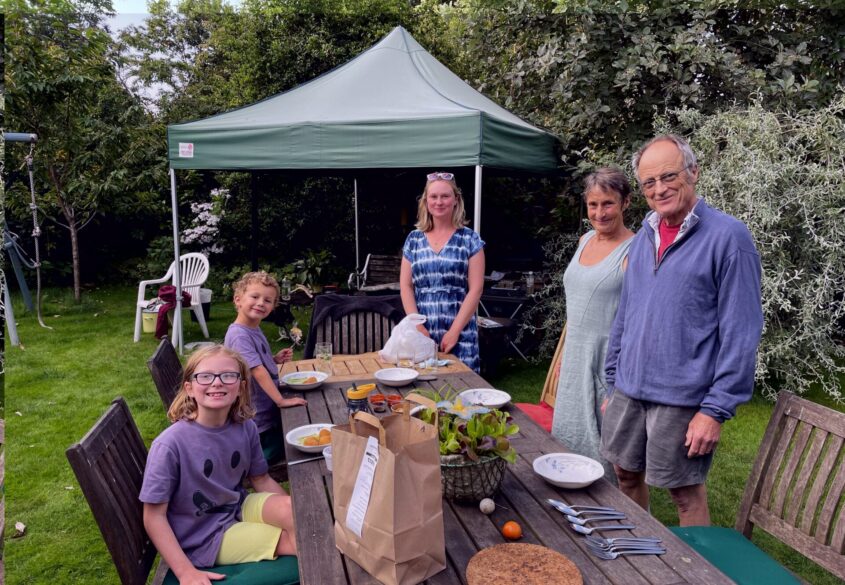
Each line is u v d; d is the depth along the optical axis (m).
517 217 7.32
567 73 5.54
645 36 5.07
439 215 3.15
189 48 13.74
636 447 2.10
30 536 2.83
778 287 4.45
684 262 1.91
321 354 2.85
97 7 11.46
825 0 5.20
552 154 5.35
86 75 7.42
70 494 3.22
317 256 9.12
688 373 1.91
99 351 6.04
